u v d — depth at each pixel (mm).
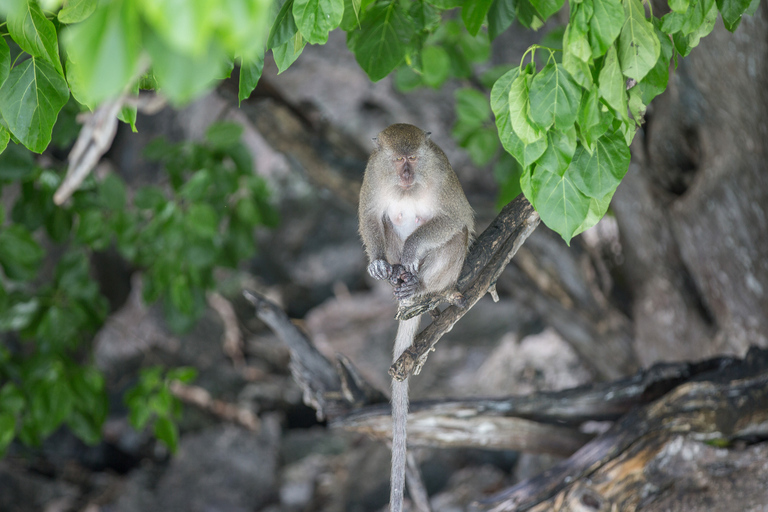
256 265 23000
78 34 2773
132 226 12352
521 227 7266
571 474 8625
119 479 18562
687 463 8211
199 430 19578
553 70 5207
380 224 8383
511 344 17562
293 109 12914
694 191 10773
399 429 8047
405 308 7254
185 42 2637
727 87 9727
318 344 20797
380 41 7195
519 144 5473
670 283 11766
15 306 12078
